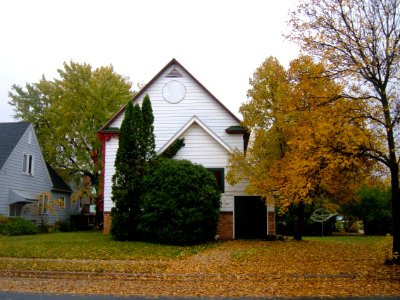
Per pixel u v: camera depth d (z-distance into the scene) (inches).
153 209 801.6
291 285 438.0
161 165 829.8
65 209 1609.3
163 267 544.7
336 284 442.0
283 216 1412.4
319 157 532.7
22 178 1278.3
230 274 491.5
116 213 834.2
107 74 1551.4
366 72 538.9
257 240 903.1
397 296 386.3
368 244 863.1
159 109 1016.2
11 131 1301.7
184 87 1018.7
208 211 811.4
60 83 1550.2
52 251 666.8
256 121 858.8
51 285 444.5
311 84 561.9
